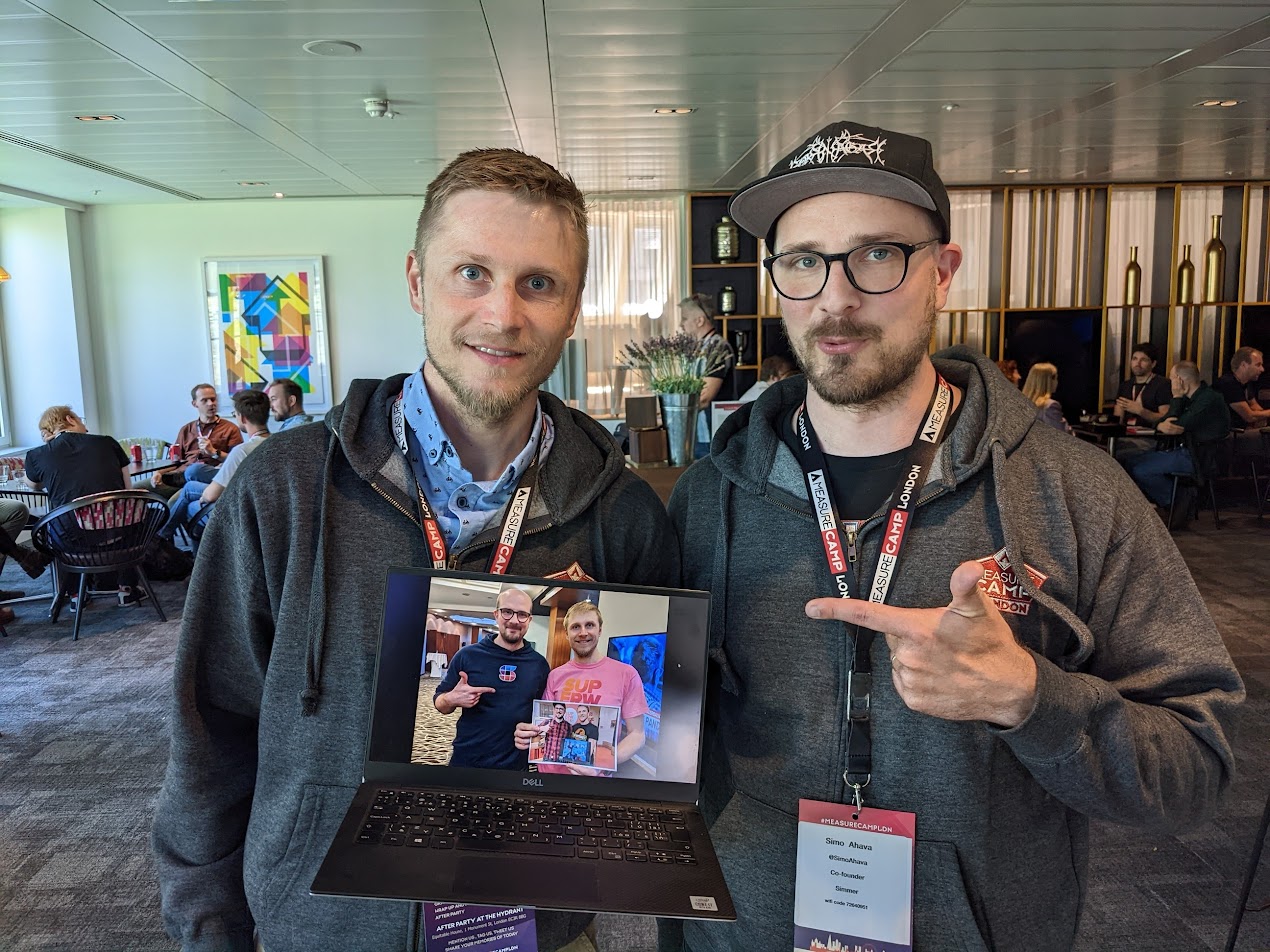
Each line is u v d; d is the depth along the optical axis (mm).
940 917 1022
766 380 5012
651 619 996
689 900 840
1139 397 7754
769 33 3760
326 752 1035
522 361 998
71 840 2883
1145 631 1055
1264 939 2287
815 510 1146
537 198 970
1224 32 3846
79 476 5316
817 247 1055
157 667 4484
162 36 3662
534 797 957
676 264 8750
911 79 4527
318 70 4191
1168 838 2764
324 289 8766
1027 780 1058
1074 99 4977
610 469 1170
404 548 1067
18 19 3422
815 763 1081
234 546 1115
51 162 6453
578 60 4094
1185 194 8258
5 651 4750
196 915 1128
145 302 8734
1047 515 1074
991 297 8383
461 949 1016
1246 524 7328
